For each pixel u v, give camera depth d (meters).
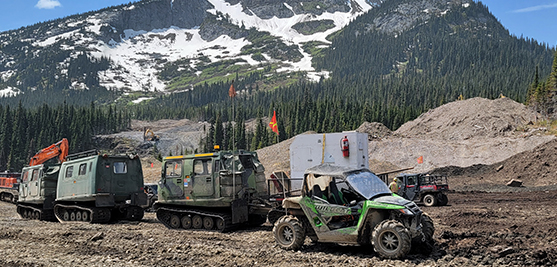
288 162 44.62
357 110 145.00
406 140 55.62
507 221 15.05
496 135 58.06
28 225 18.22
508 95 172.25
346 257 9.81
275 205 15.52
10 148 128.12
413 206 9.90
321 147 21.64
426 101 190.62
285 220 11.09
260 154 51.91
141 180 20.78
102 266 9.85
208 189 15.90
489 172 41.84
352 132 21.08
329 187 11.20
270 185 16.91
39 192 21.59
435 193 23.91
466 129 61.78
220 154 15.94
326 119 132.12
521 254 9.48
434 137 63.94
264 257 10.16
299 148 22.19
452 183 39.62
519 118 61.59
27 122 142.38
